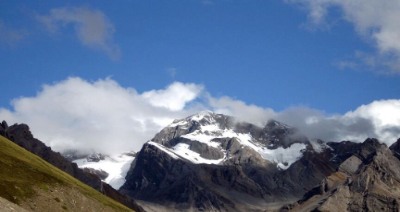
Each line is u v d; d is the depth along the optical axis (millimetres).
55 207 182500
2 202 125812
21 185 181625
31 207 172500
